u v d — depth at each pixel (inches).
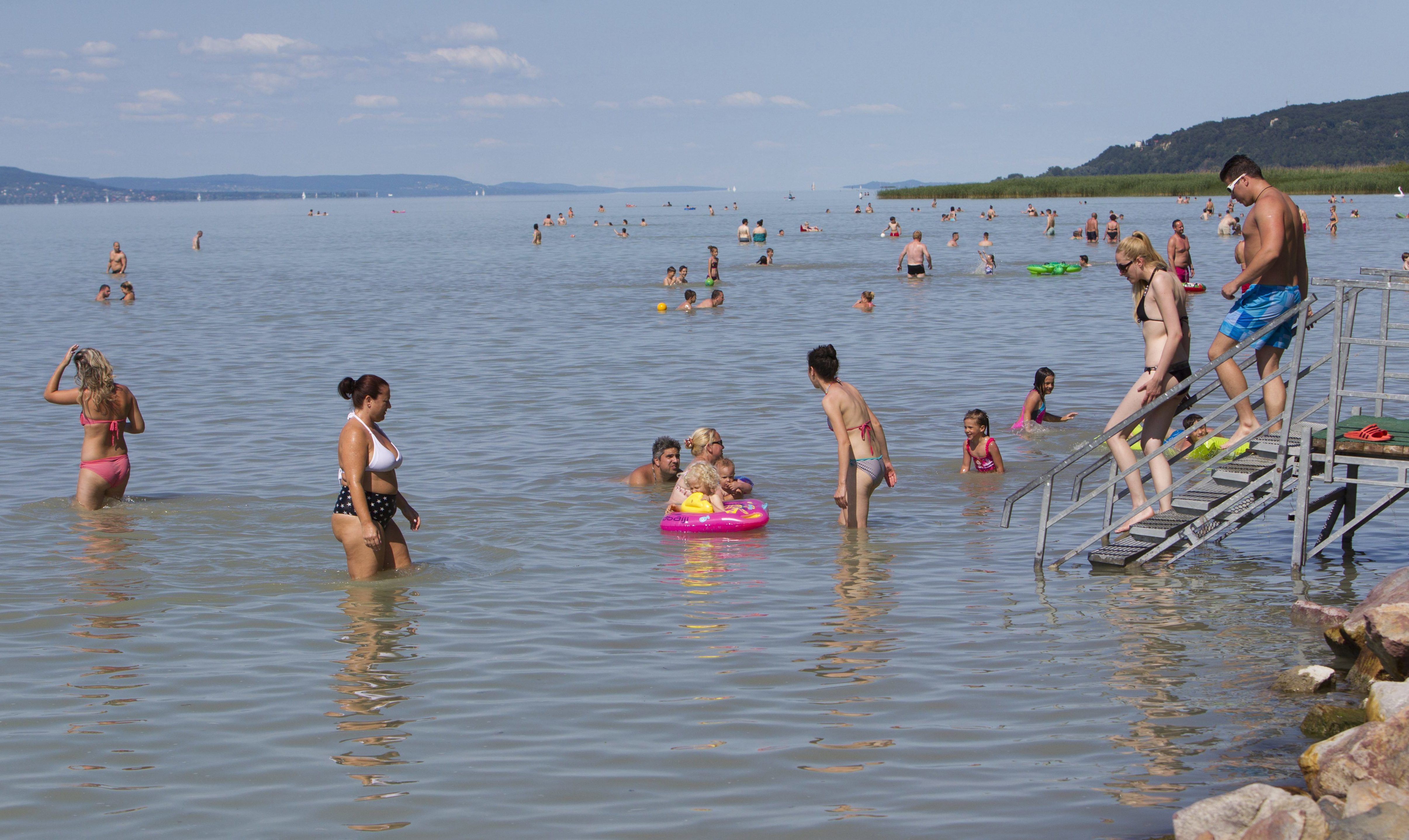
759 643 319.6
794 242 2691.9
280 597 365.4
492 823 219.8
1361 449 357.7
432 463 561.9
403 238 3309.5
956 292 1395.2
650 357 906.1
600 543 428.8
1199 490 400.2
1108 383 759.1
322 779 239.6
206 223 5408.5
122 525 451.8
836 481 521.3
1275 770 234.7
